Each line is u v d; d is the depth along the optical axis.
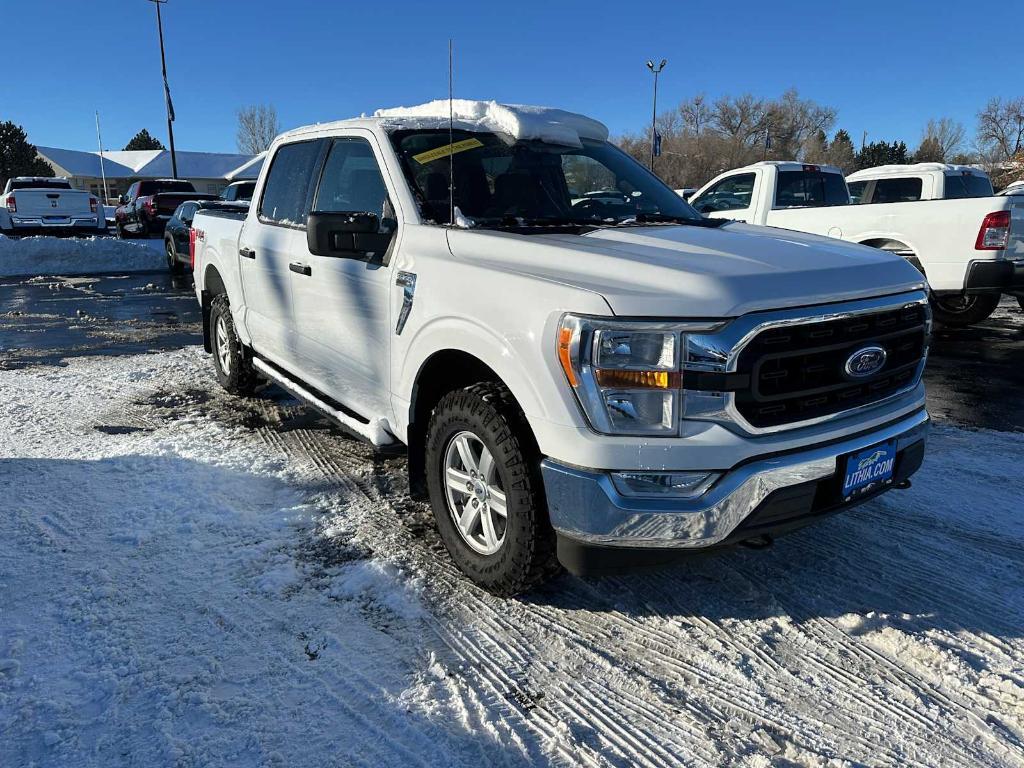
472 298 2.84
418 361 3.17
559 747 2.25
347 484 4.15
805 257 2.78
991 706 2.43
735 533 2.50
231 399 5.86
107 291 13.48
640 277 2.54
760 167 10.05
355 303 3.63
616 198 3.97
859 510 3.86
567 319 2.47
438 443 3.14
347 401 3.96
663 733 2.32
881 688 2.52
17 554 3.30
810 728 2.34
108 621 2.81
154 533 3.51
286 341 4.54
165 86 28.81
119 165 61.62
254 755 2.18
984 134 65.62
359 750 2.22
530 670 2.61
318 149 4.31
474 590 3.09
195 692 2.43
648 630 2.84
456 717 2.37
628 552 2.54
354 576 3.15
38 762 2.14
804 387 2.56
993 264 7.70
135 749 2.20
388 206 3.57
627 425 2.44
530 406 2.60
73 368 6.95
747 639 2.79
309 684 2.50
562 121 4.18
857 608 2.98
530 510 2.74
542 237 3.04
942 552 3.42
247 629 2.79
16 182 24.92
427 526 3.65
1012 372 6.90
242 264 5.04
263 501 3.92
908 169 10.31
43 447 4.68
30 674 2.51
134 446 4.68
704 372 2.39
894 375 2.90
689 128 74.44
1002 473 4.35
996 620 2.89
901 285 2.82
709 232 3.24
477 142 3.81
